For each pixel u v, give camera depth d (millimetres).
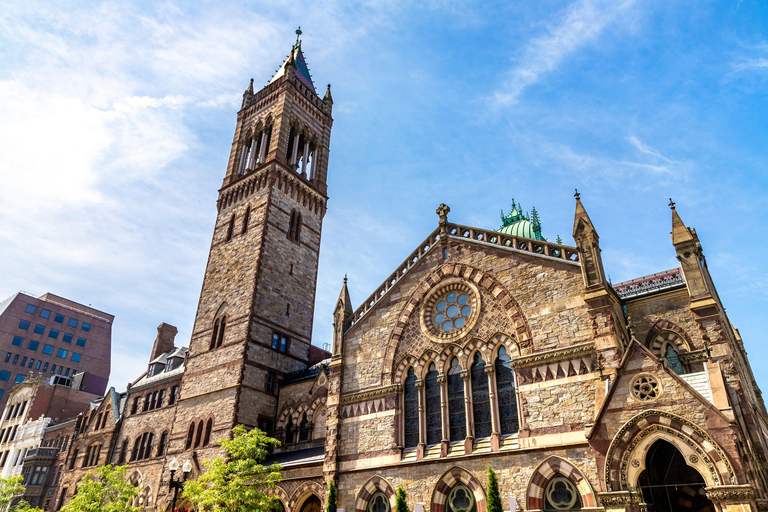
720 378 24359
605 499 24312
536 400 30469
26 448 87750
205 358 52719
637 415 24656
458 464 31703
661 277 36531
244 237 57875
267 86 69750
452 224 39656
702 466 22859
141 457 56156
